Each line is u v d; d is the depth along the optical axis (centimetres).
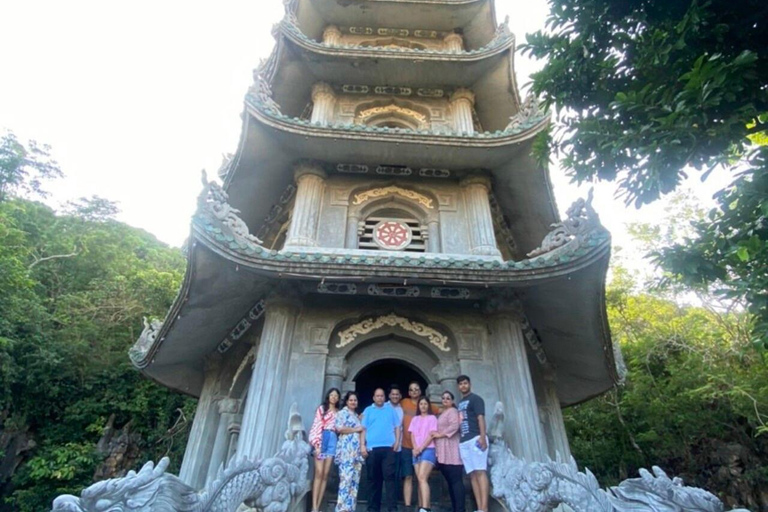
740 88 599
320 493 905
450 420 957
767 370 2066
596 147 740
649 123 674
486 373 1147
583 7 782
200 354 1512
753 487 2219
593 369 1534
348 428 919
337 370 1144
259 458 924
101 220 4028
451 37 1852
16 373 2303
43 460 2156
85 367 2575
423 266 1077
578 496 741
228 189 1498
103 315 2836
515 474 867
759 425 2117
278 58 1580
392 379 1647
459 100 1669
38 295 2875
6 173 3688
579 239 1088
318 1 1775
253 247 1071
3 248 2477
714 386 2175
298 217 1344
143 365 1493
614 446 2520
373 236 1398
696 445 2395
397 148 1380
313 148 1383
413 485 1141
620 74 790
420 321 1227
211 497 720
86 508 573
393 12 1809
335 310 1212
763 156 640
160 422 2536
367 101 1689
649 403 2347
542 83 816
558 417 1442
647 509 677
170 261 3962
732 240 672
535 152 820
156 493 635
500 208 1605
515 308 1184
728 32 686
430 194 1472
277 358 1107
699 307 2586
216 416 1430
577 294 1177
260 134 1346
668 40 698
